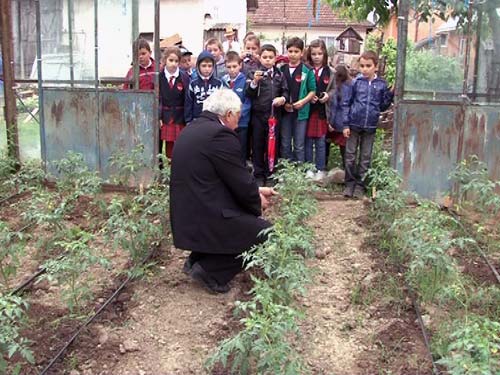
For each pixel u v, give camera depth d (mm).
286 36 33219
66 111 7750
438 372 3912
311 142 7883
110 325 4562
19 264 5375
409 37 7008
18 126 8383
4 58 8125
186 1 18219
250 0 27922
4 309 3793
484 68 7105
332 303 4965
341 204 7297
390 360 4148
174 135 7695
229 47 11711
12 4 8141
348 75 7941
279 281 4324
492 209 6754
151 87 7723
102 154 7742
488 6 6984
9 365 3990
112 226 5387
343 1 10766
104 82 7727
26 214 5773
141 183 7578
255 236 4930
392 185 6098
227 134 4902
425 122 7121
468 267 5578
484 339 3348
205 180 4891
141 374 4008
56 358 4062
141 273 5148
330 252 5930
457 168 6883
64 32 7660
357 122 7332
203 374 4004
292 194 6234
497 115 7070
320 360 4191
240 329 4492
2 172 7805
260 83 7445
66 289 5016
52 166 7871
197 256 5199
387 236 6059
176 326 4605
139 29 7539
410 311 4766
